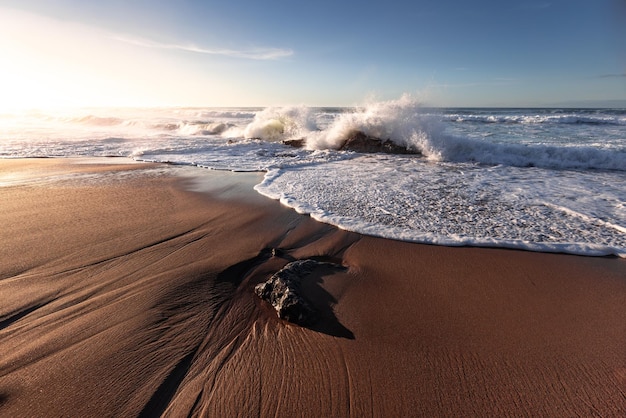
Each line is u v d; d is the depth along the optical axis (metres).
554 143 9.94
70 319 2.13
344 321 2.14
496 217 4.02
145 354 1.84
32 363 1.76
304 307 2.16
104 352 1.84
